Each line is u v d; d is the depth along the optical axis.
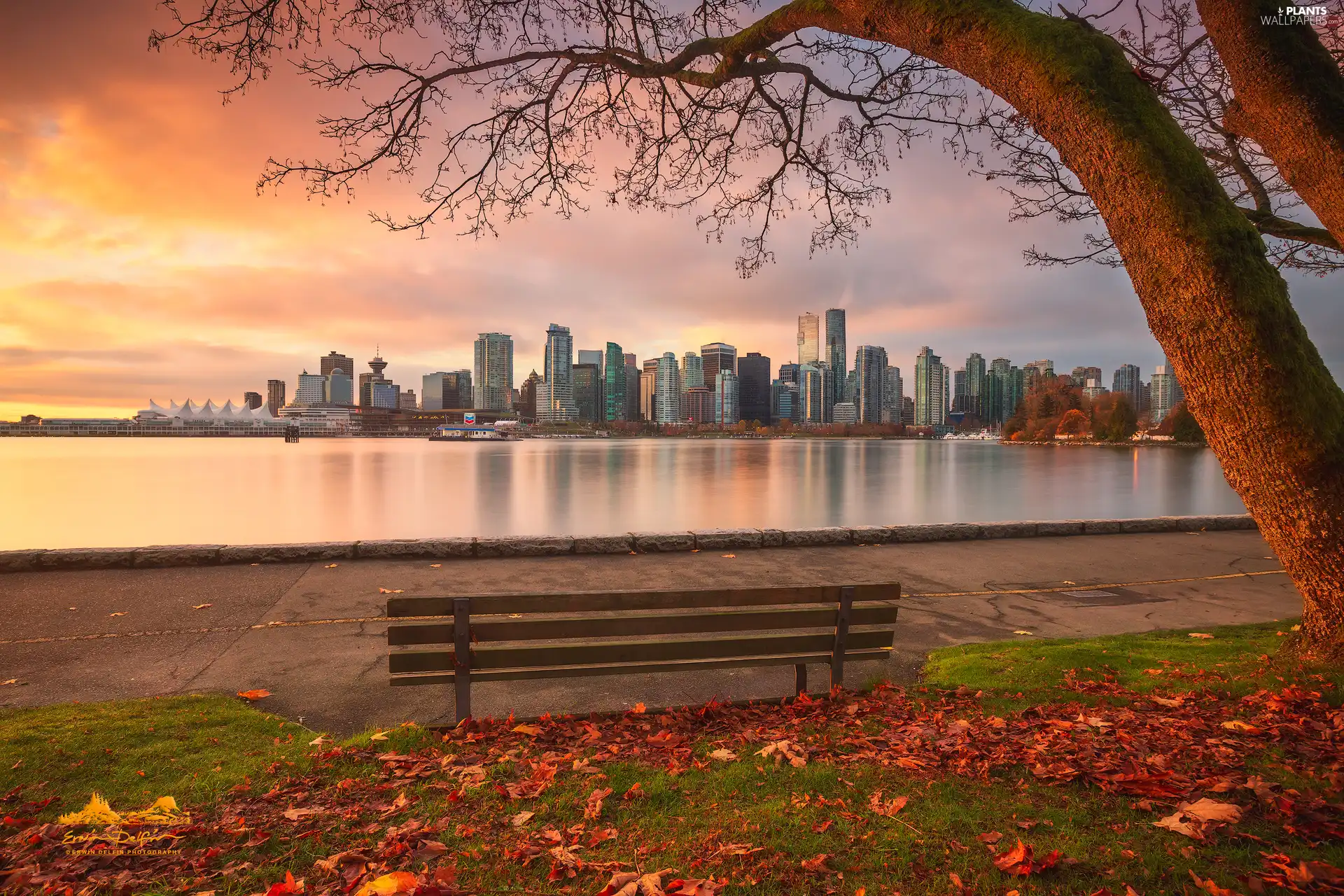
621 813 3.73
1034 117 5.04
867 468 86.31
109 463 91.25
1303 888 2.89
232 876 3.16
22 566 10.36
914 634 8.40
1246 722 4.71
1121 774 3.96
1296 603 9.79
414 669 5.00
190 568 10.71
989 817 3.60
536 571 10.91
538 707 6.05
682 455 134.38
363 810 3.80
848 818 3.62
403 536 27.28
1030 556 12.71
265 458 108.25
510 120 8.18
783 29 6.26
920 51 5.48
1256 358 4.59
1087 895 2.94
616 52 7.27
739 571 11.19
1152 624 8.81
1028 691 6.00
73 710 5.39
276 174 7.34
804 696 5.80
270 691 6.30
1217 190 4.66
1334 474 4.75
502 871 3.17
